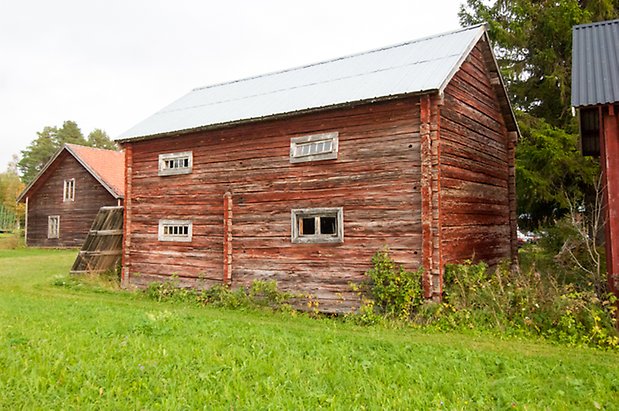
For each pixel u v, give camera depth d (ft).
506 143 51.78
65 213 108.37
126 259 52.49
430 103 35.68
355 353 23.88
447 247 36.88
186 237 48.14
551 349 26.86
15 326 28.30
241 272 43.78
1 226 210.38
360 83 41.01
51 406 16.58
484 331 30.78
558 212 62.44
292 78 51.62
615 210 30.22
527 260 57.36
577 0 62.18
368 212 37.65
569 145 55.11
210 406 16.78
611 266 30.37
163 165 50.67
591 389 19.70
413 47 46.44
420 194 35.53
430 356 23.85
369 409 16.81
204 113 50.03
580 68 35.50
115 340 24.95
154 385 18.54
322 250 39.58
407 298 34.27
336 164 39.32
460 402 17.57
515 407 17.25
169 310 39.29
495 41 65.46
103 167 106.22
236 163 44.93
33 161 275.39
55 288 52.47
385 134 37.37
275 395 17.79
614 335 28.12
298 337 27.63
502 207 49.34
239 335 27.09
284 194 41.86
